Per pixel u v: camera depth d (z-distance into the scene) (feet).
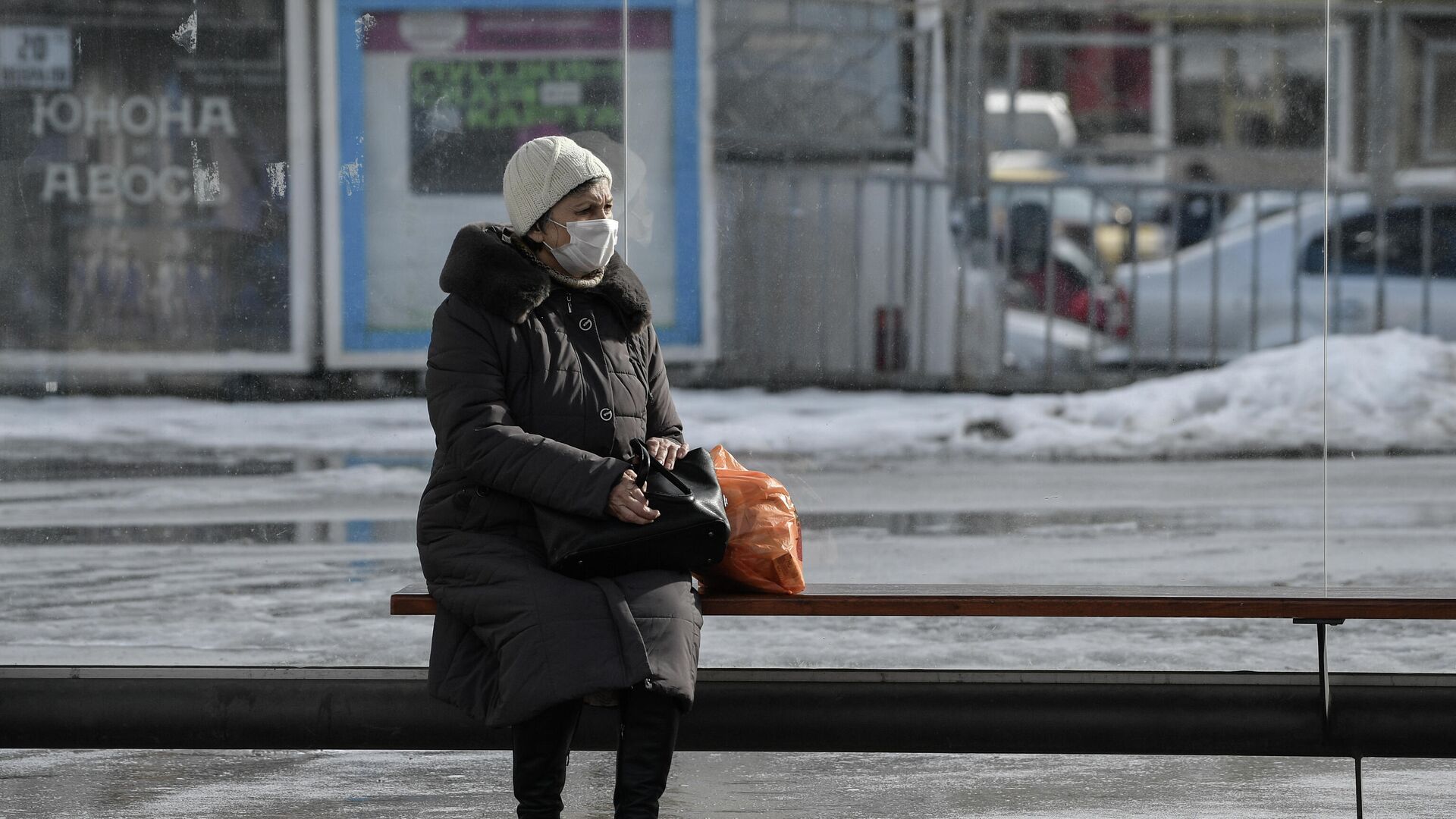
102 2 81.10
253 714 44.19
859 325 88.38
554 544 38.45
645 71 85.51
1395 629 69.67
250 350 81.87
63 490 80.69
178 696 44.27
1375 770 54.03
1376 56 91.61
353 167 81.10
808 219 87.81
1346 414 92.02
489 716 37.78
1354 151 92.53
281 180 81.25
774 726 43.88
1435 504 84.99
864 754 55.98
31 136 81.56
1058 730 43.73
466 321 39.58
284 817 48.32
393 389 81.56
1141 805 49.93
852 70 87.97
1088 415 88.07
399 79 81.25
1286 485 88.99
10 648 62.44
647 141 85.97
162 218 81.46
